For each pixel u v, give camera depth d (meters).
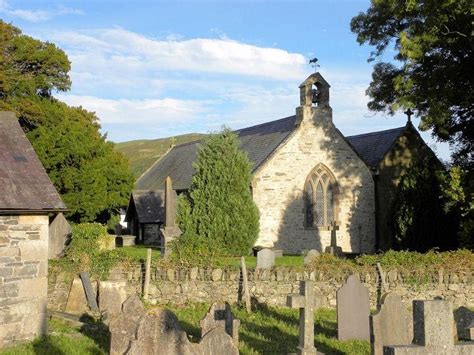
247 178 29.39
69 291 17.88
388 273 19.53
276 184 33.34
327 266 19.67
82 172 38.78
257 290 19.06
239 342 13.55
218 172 28.97
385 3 28.27
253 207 29.17
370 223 35.22
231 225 28.58
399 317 12.38
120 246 40.06
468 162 31.67
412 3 25.61
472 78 28.08
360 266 19.73
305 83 34.25
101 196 40.03
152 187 49.50
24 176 15.08
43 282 14.69
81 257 18.64
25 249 14.30
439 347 7.88
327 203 34.53
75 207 38.59
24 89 39.12
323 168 34.41
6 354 12.57
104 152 43.66
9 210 13.78
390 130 38.75
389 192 35.91
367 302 14.73
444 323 7.92
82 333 14.63
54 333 14.59
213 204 28.70
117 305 17.25
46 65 41.97
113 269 18.73
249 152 37.56
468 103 28.33
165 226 31.39
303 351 12.05
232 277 19.02
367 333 14.62
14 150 15.80
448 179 27.77
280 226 33.25
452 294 19.64
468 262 20.11
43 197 14.76
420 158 32.66
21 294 14.14
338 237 34.56
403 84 28.23
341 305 14.48
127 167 46.62
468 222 25.95
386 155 36.09
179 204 29.78
